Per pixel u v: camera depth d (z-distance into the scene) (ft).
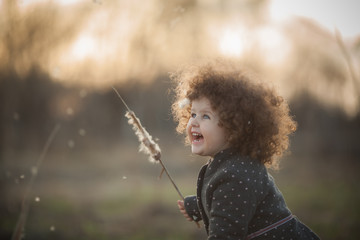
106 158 54.80
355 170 48.34
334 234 21.83
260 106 6.40
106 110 57.21
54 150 49.29
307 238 6.54
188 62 7.36
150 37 24.86
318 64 28.63
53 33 22.71
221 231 5.77
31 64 23.24
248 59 23.53
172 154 52.47
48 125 44.11
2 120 29.01
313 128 53.83
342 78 26.30
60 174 42.78
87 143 55.98
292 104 34.63
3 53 22.38
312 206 29.86
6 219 23.40
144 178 43.60
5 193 26.81
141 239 21.88
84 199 32.09
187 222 26.32
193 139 6.57
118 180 42.37
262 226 6.16
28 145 45.47
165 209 29.30
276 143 6.70
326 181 42.39
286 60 29.68
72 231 22.36
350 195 33.96
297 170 48.70
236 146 6.27
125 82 27.96
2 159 30.25
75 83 27.68
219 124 6.30
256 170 6.17
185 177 45.21
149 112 34.17
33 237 20.63
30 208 26.50
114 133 61.87
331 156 54.54
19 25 21.80
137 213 27.91
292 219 6.44
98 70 25.63
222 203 5.89
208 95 6.37
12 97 27.30
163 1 24.20
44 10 22.29
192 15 25.08
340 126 52.19
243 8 26.45
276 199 6.34
